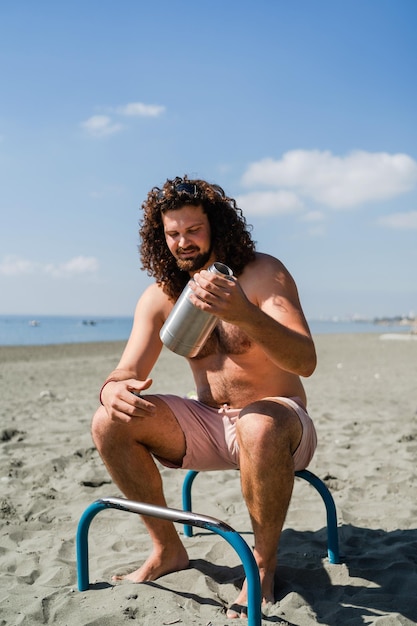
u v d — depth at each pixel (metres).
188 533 3.09
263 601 2.26
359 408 7.36
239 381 2.49
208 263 2.47
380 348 22.67
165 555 2.55
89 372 13.65
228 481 4.19
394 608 2.27
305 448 2.33
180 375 12.23
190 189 2.38
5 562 2.79
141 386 2.27
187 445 2.48
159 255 2.55
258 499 2.18
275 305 2.35
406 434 5.47
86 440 5.50
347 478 4.17
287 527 3.24
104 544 3.01
